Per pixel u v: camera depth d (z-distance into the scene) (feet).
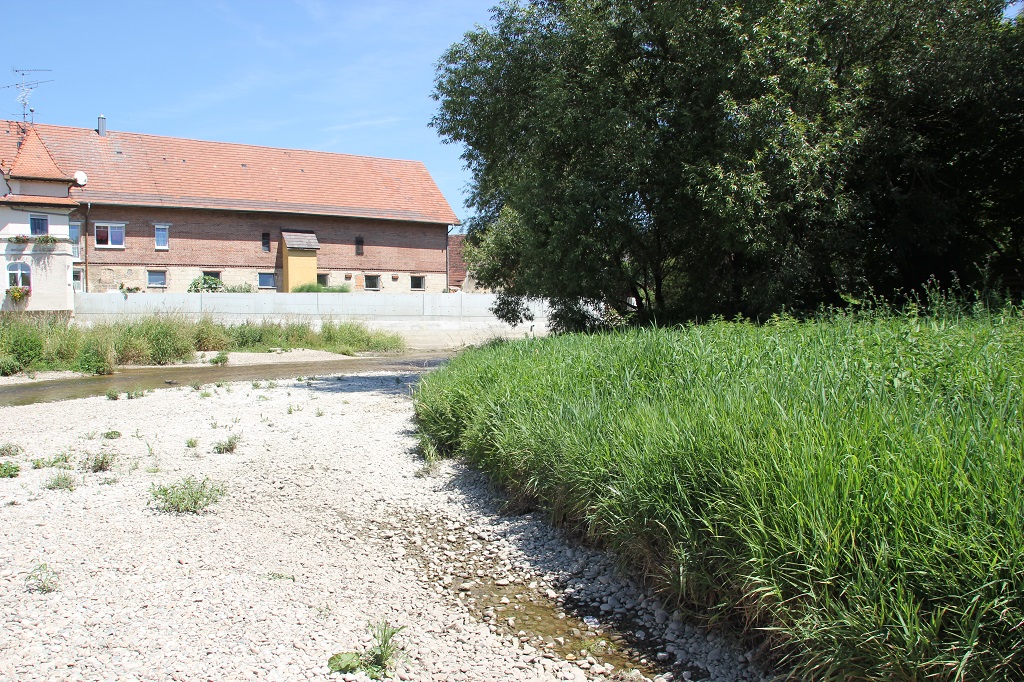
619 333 34.53
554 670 11.76
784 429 12.48
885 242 50.06
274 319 101.04
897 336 19.21
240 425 34.68
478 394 25.43
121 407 42.04
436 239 156.04
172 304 95.86
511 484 20.18
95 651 12.17
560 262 50.75
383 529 19.12
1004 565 8.47
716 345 22.95
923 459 10.36
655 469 13.82
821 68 43.14
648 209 50.96
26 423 36.65
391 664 11.93
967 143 49.37
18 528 18.49
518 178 57.06
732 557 11.51
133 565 16.06
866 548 9.85
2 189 95.76
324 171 151.84
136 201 125.39
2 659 11.85
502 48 57.67
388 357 85.05
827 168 42.68
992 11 48.19
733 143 43.55
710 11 45.65
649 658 12.05
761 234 42.65
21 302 94.17
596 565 15.56
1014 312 26.27
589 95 49.62
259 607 14.06
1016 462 9.90
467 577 15.89
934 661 8.43
